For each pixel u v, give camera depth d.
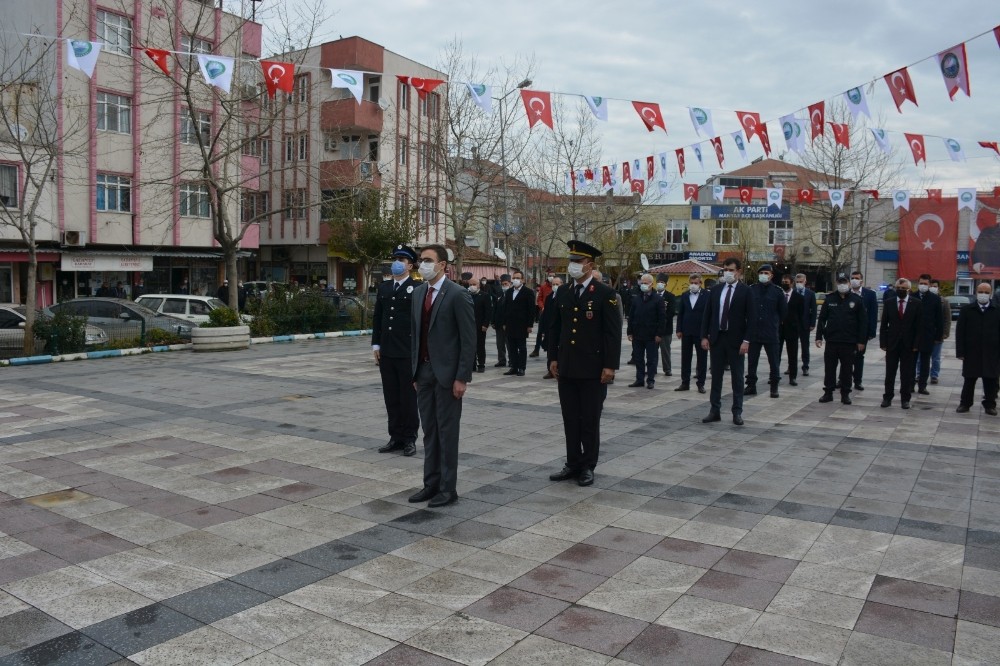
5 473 6.78
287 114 34.88
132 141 27.38
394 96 35.22
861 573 4.59
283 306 21.88
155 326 18.67
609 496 6.17
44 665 3.52
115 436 8.30
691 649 3.67
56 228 25.45
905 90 9.41
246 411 9.88
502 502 6.00
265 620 3.98
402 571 4.62
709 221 50.09
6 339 16.27
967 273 41.59
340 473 6.85
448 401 5.88
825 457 7.51
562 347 6.51
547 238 38.31
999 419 9.73
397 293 7.55
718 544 5.07
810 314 14.38
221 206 18.66
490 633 3.84
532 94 11.16
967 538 5.18
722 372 9.32
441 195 37.09
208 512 5.73
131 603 4.18
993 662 3.54
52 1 24.22
